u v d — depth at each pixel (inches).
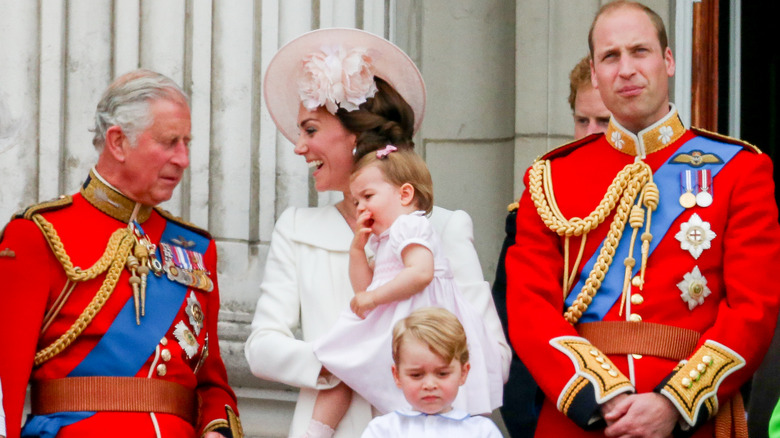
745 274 620.7
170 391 625.6
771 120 962.7
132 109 637.9
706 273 631.2
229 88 806.5
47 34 809.5
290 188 802.8
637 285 633.0
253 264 797.2
